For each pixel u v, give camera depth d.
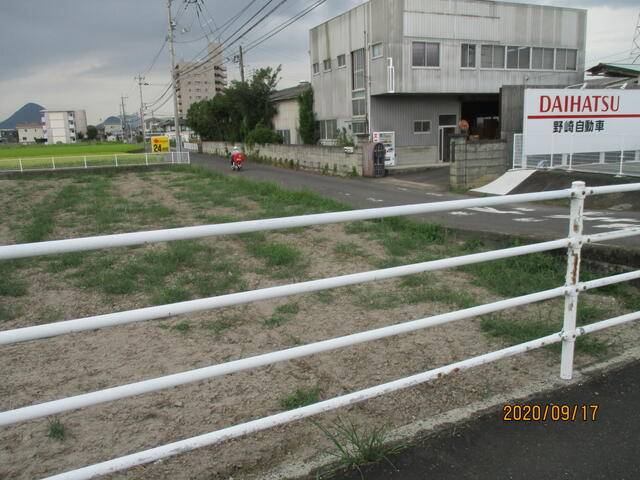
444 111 27.69
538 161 17.75
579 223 3.03
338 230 9.04
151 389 2.13
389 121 26.66
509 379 3.32
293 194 13.32
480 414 2.80
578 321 4.33
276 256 6.82
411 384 2.62
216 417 3.05
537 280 5.55
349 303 5.14
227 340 4.28
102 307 5.25
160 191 16.73
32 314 5.11
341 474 2.34
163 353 4.05
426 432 2.64
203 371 2.22
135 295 5.61
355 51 27.34
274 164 32.19
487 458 2.44
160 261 6.75
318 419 2.93
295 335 4.34
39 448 2.81
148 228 9.72
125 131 110.06
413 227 8.60
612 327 4.19
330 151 25.17
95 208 12.43
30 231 9.25
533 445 2.54
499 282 5.52
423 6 24.77
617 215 10.52
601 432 2.64
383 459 2.44
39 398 3.38
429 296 5.18
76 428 2.99
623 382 3.13
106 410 3.18
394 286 5.65
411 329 2.67
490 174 18.14
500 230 8.26
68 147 66.81
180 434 2.88
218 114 46.44
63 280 6.28
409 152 27.20
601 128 17.34
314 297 5.34
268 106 39.00
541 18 27.83
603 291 5.23
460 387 3.24
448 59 25.73
